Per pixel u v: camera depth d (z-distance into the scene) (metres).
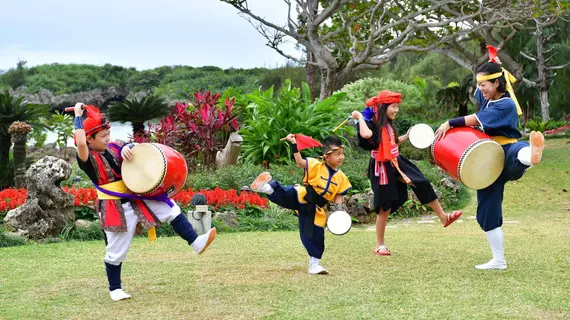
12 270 5.64
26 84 59.81
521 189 13.38
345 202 10.77
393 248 6.81
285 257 6.27
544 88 27.92
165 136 13.27
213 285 4.94
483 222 5.55
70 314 4.12
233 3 17.33
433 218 11.03
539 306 4.22
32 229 7.86
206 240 4.65
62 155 20.27
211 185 11.09
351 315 4.03
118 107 16.30
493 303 4.31
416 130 5.81
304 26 17.75
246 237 7.98
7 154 13.66
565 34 30.08
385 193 6.20
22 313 4.14
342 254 6.40
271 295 4.58
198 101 14.19
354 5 16.84
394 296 4.52
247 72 57.31
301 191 5.41
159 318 4.02
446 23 16.75
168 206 4.64
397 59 43.12
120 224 4.44
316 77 31.62
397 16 19.08
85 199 8.95
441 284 4.91
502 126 5.45
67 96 58.91
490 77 5.52
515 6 17.97
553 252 6.42
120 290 4.55
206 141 13.16
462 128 5.61
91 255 6.52
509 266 5.64
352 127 15.42
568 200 12.59
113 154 4.57
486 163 5.40
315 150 13.51
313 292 4.67
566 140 22.36
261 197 10.63
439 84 36.69
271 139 13.37
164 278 5.23
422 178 6.18
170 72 61.22
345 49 18.48
